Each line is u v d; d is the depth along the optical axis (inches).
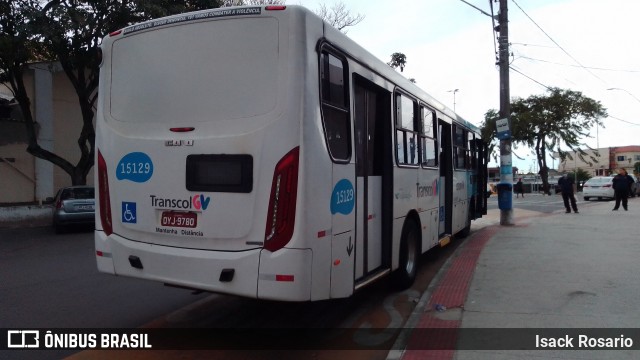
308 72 170.4
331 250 181.5
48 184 805.9
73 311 254.8
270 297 167.3
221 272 174.6
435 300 254.1
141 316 246.2
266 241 168.9
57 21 581.6
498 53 617.0
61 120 844.0
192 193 182.7
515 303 243.9
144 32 199.9
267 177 169.5
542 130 1776.6
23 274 349.4
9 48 583.2
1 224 669.3
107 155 207.0
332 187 182.2
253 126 172.9
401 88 264.8
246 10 178.1
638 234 467.5
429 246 322.7
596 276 294.7
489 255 373.4
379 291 288.4
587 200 1205.7
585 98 1755.7
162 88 193.5
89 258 415.2
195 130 183.8
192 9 671.8
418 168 294.5
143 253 193.8
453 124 398.0
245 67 176.9
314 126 171.2
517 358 177.2
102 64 213.2
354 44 208.4
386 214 246.2
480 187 540.4
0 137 754.2
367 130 227.0
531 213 769.6
